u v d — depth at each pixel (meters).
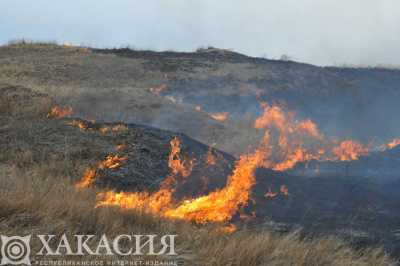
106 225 10.66
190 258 9.34
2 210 10.04
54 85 49.28
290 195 20.61
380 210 18.98
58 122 27.41
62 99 37.38
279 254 9.88
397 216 18.06
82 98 39.25
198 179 21.75
